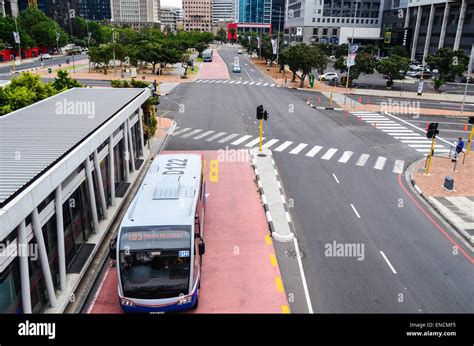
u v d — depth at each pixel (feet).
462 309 39.37
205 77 222.89
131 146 69.97
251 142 95.55
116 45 209.97
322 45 335.88
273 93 173.37
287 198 63.98
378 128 112.98
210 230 52.90
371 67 188.96
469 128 116.88
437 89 190.08
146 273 35.73
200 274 41.86
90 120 53.42
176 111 129.29
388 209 61.21
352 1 383.04
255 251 48.14
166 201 40.42
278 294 40.57
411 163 83.15
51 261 38.52
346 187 69.31
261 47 337.11
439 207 61.62
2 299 30.53
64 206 41.57
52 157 37.91
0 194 29.27
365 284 42.73
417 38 310.86
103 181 55.11
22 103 75.72
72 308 37.99
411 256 48.42
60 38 348.18
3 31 285.23
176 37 370.73
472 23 254.27
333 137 102.01
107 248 48.49
